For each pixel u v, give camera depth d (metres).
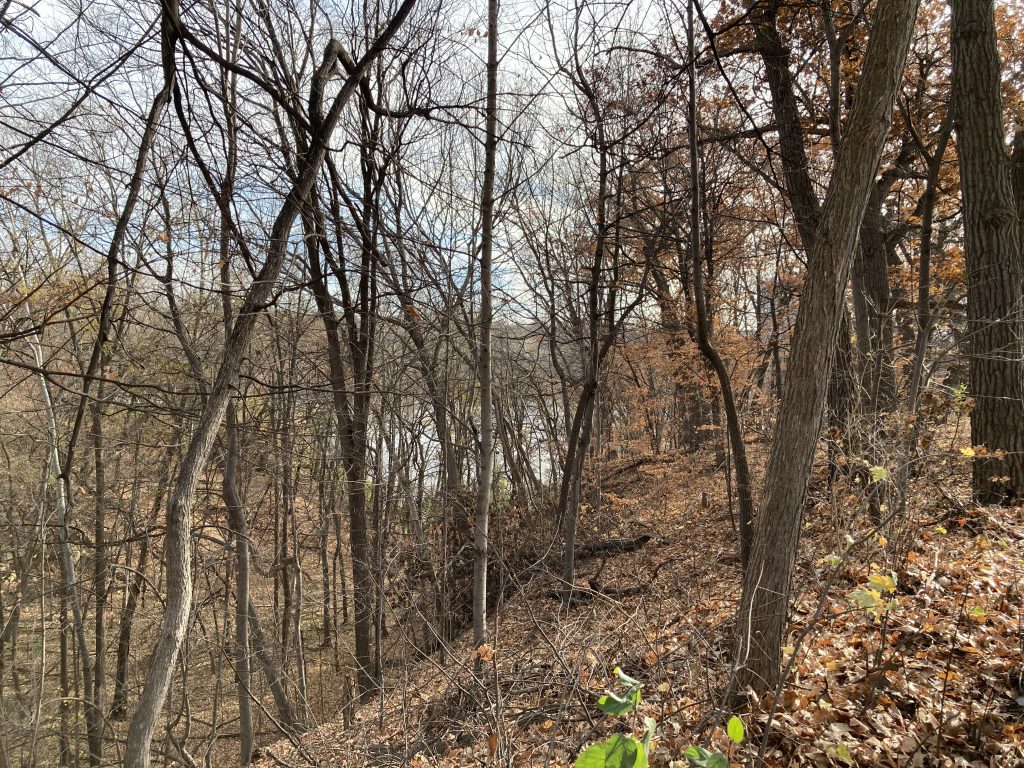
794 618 4.66
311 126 4.70
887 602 3.26
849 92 10.39
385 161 9.80
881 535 4.86
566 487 12.93
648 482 18.22
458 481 13.30
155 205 6.55
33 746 9.47
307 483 11.75
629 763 0.98
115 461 11.12
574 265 12.77
